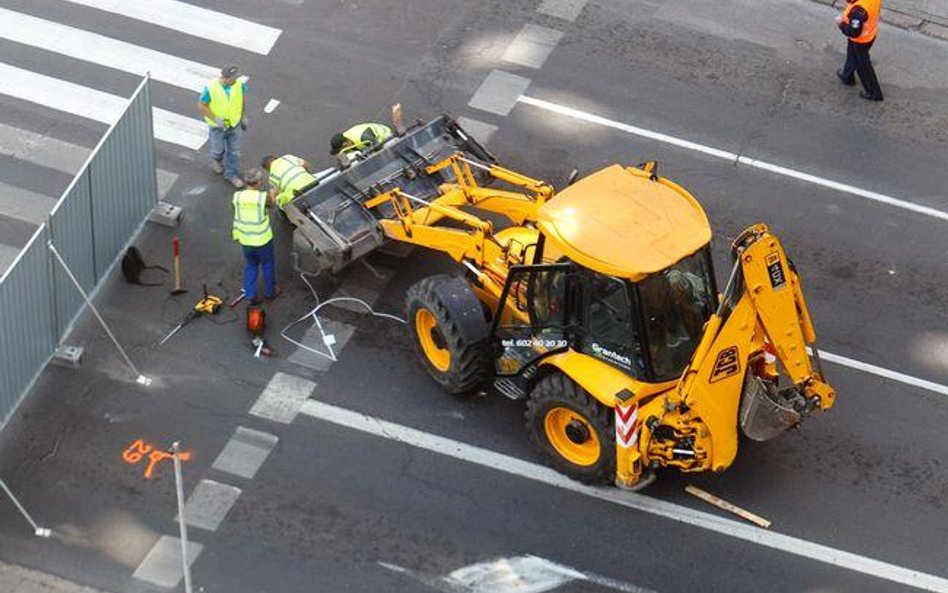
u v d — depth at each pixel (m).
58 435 24.08
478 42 34.12
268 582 21.73
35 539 22.30
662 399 21.70
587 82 33.03
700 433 21.72
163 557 22.09
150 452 23.81
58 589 21.56
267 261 26.39
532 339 23.23
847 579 22.14
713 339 20.77
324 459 23.81
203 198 29.38
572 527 22.75
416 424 24.52
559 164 30.58
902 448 24.39
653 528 22.77
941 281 28.19
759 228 20.67
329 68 33.06
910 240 29.17
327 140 30.94
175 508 22.88
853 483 23.67
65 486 23.17
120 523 22.59
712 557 22.34
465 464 23.78
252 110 31.66
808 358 22.59
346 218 26.56
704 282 22.39
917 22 35.72
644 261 21.00
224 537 22.41
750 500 23.28
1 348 22.58
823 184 30.55
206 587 21.62
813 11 35.94
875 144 31.77
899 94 33.34
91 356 25.59
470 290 23.95
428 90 32.56
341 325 26.50
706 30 35.03
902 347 26.58
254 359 25.70
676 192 22.62
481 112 31.97
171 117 31.33
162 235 28.47
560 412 22.95
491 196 25.88
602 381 21.91
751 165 30.94
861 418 24.94
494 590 21.73
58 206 23.89
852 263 28.50
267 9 34.75
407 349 26.03
